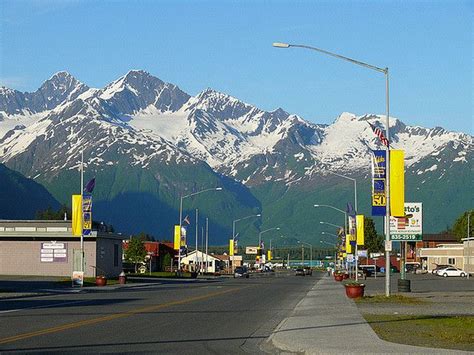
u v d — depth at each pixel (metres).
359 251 114.31
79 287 61.53
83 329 26.30
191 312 35.25
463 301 44.75
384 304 41.62
